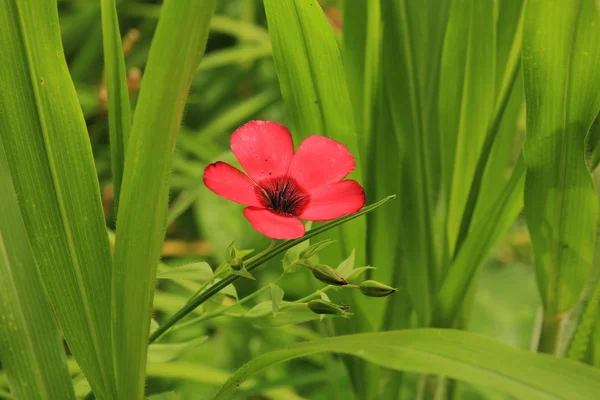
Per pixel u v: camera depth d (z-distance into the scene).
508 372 0.48
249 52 1.07
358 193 0.50
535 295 0.94
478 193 0.57
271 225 0.49
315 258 0.52
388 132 0.57
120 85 0.53
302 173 0.51
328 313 0.51
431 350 0.49
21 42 0.51
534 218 0.55
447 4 0.59
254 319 0.52
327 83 0.55
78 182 0.51
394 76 0.56
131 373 0.51
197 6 0.48
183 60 0.48
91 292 0.52
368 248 0.57
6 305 0.53
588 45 0.52
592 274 0.59
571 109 0.53
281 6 0.54
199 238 1.11
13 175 0.51
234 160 0.62
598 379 0.48
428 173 0.57
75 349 0.52
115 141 0.53
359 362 0.58
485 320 0.91
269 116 1.14
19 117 0.51
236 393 0.62
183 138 1.00
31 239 0.52
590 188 0.54
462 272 0.56
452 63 0.57
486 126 0.57
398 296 0.58
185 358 0.86
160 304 0.65
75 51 1.24
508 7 0.56
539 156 0.54
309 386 0.86
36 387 0.53
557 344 0.57
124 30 1.27
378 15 0.57
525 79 0.53
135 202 0.50
